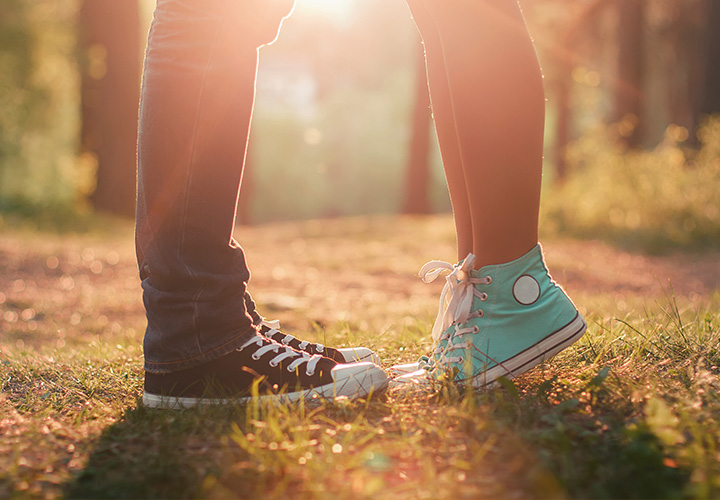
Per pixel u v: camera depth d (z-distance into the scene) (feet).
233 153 4.94
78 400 5.55
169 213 4.87
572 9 51.67
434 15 4.95
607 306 11.13
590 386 4.56
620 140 44.78
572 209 34.27
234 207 5.05
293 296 17.03
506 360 5.04
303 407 4.68
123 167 40.27
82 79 40.65
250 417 4.60
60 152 57.57
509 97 4.78
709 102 36.04
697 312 7.93
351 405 4.70
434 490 3.38
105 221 36.06
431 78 5.79
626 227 30.66
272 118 129.90
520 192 4.91
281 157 130.00
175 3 4.90
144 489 3.53
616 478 3.35
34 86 50.67
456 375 5.01
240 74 4.95
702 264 22.86
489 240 5.07
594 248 27.68
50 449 4.19
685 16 61.82
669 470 3.35
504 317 5.09
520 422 4.18
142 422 4.70
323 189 131.34
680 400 4.32
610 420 4.15
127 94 40.09
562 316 5.10
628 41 45.68
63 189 54.08
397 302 15.72
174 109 4.84
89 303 15.93
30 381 6.35
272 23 5.13
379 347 7.29
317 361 5.07
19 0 46.37
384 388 5.12
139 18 40.50
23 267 20.88
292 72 115.65
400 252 26.81
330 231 35.45
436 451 3.91
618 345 6.14
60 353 8.26
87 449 4.17
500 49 4.77
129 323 13.89
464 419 4.24
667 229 28.45
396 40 97.66
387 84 113.29
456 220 5.83
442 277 20.62
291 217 133.28
